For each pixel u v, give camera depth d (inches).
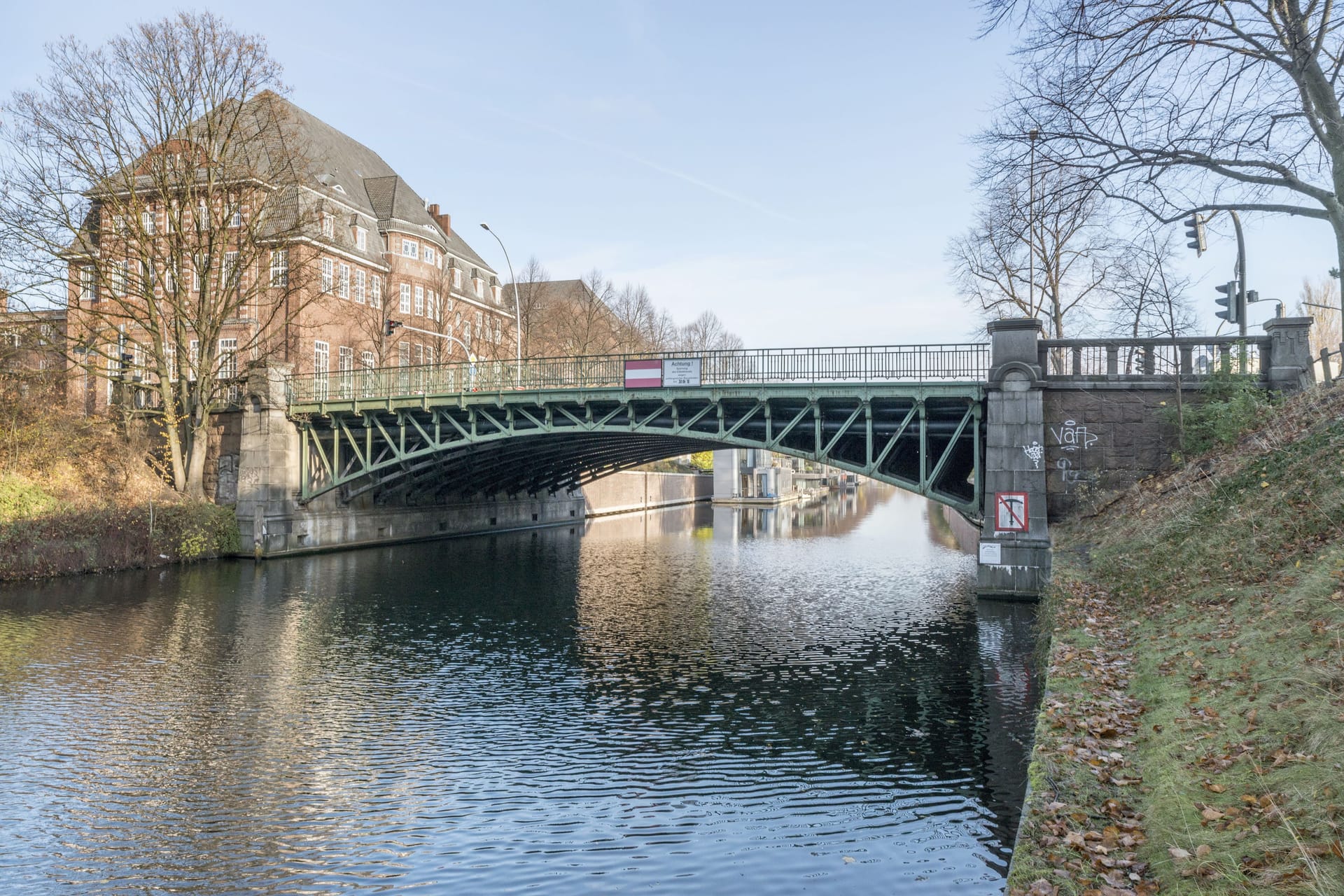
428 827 391.2
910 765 456.8
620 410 1155.9
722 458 3508.9
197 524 1328.7
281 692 614.9
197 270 1397.6
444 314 2309.3
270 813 408.2
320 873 349.1
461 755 486.6
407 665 696.4
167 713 564.7
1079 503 852.0
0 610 901.8
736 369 1048.8
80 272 1360.7
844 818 392.5
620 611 942.4
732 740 505.0
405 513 1742.1
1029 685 596.4
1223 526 494.3
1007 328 872.3
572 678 653.3
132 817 403.9
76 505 1220.5
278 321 1937.7
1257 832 191.8
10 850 370.6
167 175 1401.3
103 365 1747.0
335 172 2256.4
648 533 2057.1
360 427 1462.8
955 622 844.6
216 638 794.8
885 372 958.4
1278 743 232.5
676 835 378.6
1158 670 342.6
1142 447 840.9
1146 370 869.8
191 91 1326.3
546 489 2292.1
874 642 764.0
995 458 862.5
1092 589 539.2
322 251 1558.8
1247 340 804.6
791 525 2393.0
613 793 428.5
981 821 385.4
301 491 1472.7
